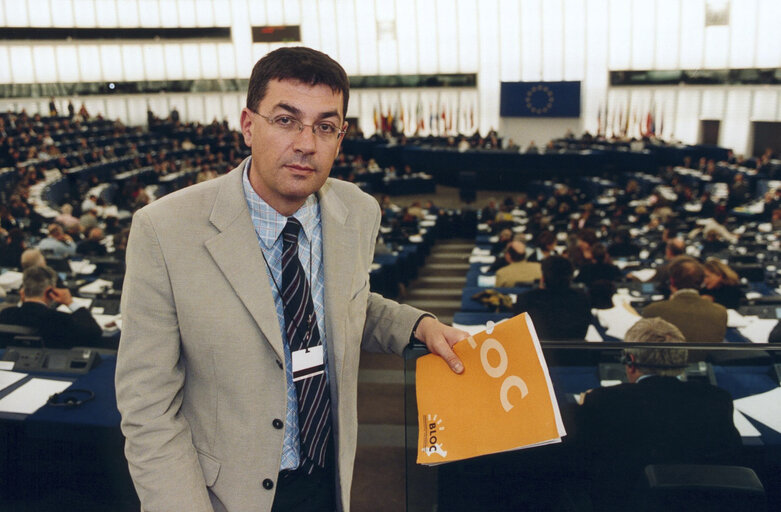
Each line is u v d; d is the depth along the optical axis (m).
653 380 1.66
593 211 11.44
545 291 4.32
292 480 1.24
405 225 11.20
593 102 23.95
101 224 11.48
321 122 1.09
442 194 19.88
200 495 1.09
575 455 1.63
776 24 20.77
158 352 1.10
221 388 1.14
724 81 21.69
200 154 22.72
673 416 1.61
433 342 1.25
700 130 22.59
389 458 3.42
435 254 11.70
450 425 1.20
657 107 23.14
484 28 24.73
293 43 26.16
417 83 25.73
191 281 1.10
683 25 22.36
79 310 3.82
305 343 1.20
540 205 14.03
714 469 1.59
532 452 1.60
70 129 21.66
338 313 1.22
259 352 1.14
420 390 1.27
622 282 5.79
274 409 1.15
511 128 25.06
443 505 1.52
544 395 1.10
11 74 23.88
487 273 6.94
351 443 1.30
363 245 1.31
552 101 23.75
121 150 20.62
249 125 1.15
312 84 1.07
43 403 2.80
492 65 24.97
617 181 18.56
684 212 12.73
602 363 1.69
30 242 8.48
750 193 15.92
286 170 1.08
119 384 1.11
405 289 8.52
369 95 26.50
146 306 1.10
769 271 6.44
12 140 18.38
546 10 23.86
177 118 25.14
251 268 1.14
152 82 25.94
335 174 18.66
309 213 1.23
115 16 25.20
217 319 1.11
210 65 26.58
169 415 1.11
